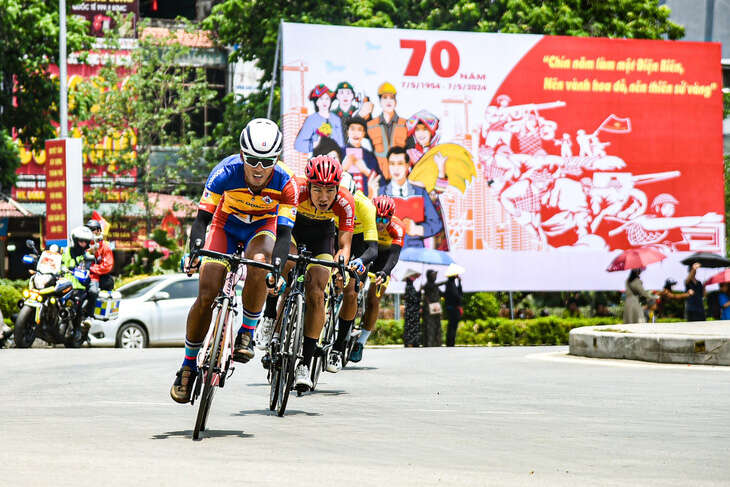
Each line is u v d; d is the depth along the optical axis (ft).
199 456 24.90
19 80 145.18
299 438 28.73
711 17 173.58
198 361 28.22
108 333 87.10
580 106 116.37
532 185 114.42
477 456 25.64
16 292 96.02
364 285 49.85
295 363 35.94
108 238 186.19
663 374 55.01
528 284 113.91
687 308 109.70
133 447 26.37
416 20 165.17
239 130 175.83
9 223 188.96
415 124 111.55
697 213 118.73
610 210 116.47
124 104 187.42
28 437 28.43
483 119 113.29
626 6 154.71
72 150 106.73
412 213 111.14
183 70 199.41
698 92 119.34
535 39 115.24
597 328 73.10
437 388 46.42
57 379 51.01
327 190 36.42
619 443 28.32
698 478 22.49
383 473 22.71
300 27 109.09
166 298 89.35
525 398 41.93
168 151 199.52
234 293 29.22
